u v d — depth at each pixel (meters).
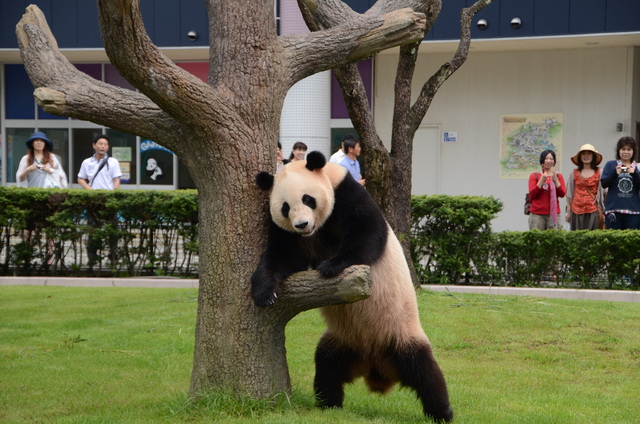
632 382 6.47
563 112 16.95
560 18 15.27
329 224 4.89
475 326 8.18
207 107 4.64
